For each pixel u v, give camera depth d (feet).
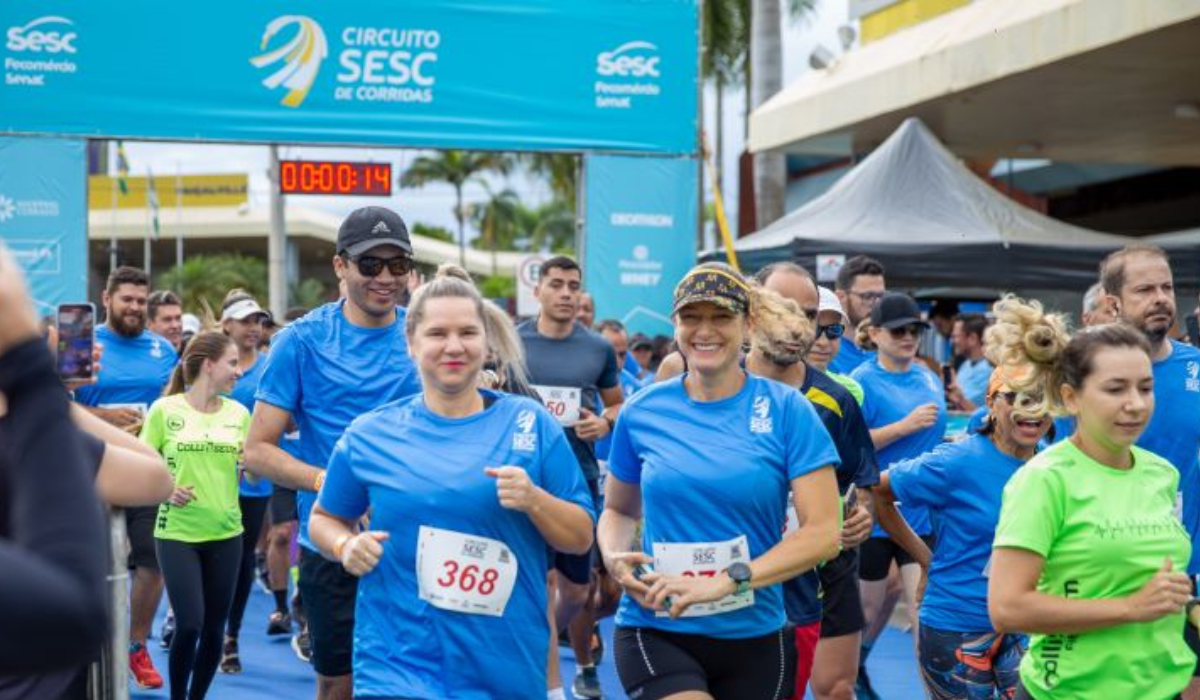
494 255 183.21
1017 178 81.87
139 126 44.29
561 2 46.57
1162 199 71.41
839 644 17.43
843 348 25.30
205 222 153.07
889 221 38.22
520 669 12.05
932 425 21.47
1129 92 49.01
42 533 4.89
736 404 13.17
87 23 43.93
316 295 148.15
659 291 47.32
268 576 33.53
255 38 44.83
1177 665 11.23
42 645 4.66
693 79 47.37
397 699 11.76
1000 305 12.26
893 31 56.08
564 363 24.02
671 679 13.12
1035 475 11.24
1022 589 11.10
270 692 24.90
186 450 21.77
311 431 16.55
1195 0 37.47
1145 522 11.09
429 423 12.31
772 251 37.86
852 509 16.31
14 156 43.73
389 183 45.96
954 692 15.65
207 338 22.56
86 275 44.14
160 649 29.17
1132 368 11.02
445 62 45.91
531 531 12.17
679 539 13.00
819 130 57.77
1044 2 44.88
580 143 46.80
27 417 5.15
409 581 11.96
